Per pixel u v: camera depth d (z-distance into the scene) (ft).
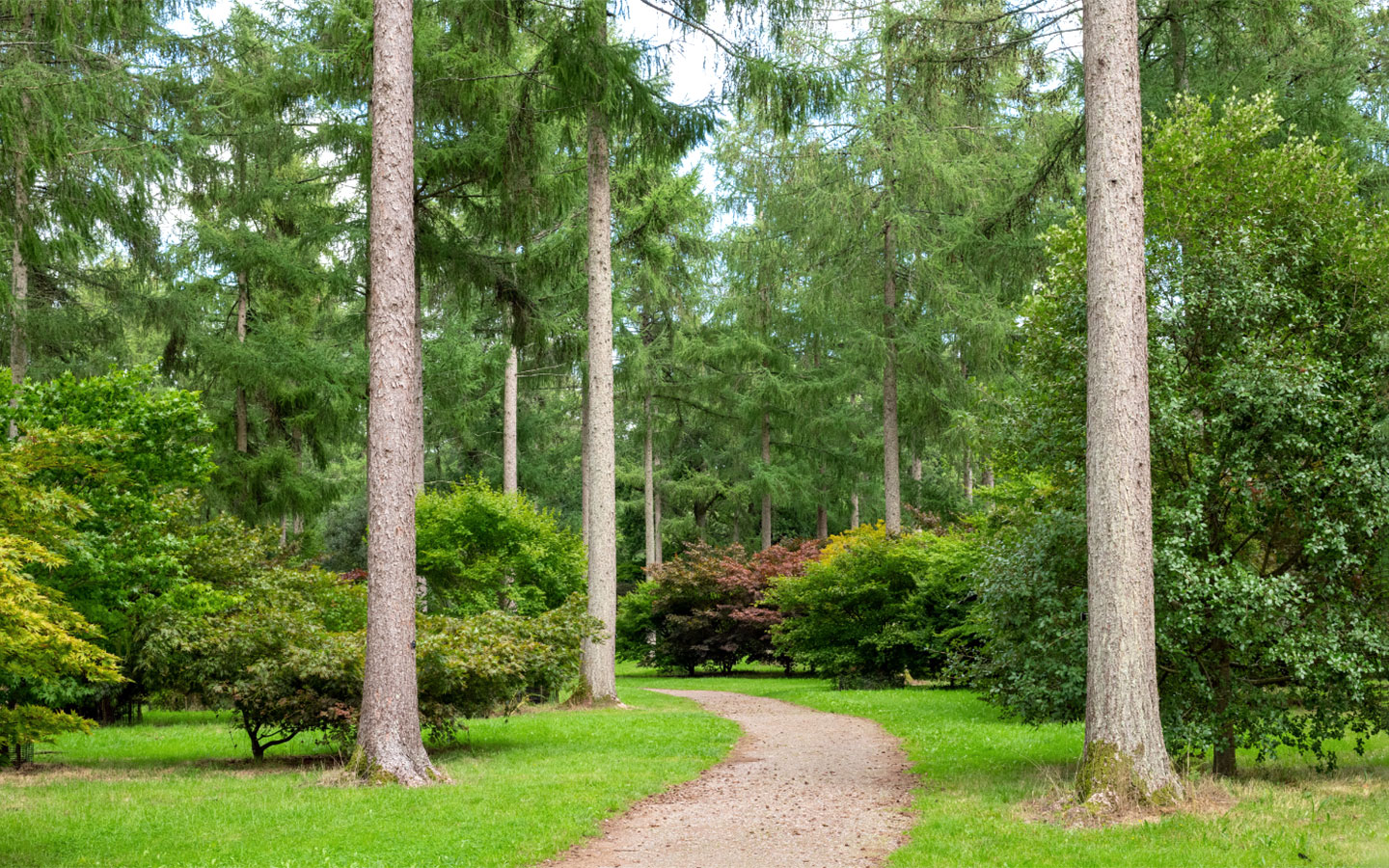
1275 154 29.55
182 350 70.13
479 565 65.00
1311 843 19.21
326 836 21.29
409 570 29.99
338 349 77.56
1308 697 28.04
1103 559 24.18
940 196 70.59
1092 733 23.98
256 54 53.83
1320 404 26.76
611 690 53.78
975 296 68.18
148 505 32.94
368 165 51.62
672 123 48.29
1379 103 42.57
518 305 59.57
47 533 21.65
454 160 51.60
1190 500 26.81
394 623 29.37
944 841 21.01
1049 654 28.25
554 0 43.88
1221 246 28.60
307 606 39.34
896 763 33.76
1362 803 23.11
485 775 29.78
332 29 47.26
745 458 118.42
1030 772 29.99
